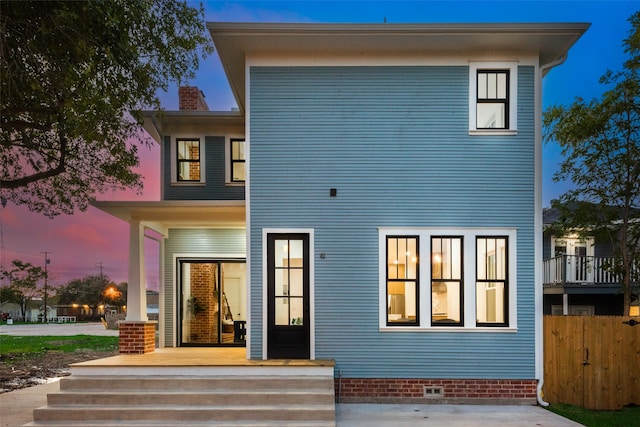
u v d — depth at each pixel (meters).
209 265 10.79
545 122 10.11
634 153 8.94
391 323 7.71
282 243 7.88
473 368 7.57
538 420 6.52
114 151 9.85
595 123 8.98
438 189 7.81
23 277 40.47
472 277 7.70
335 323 7.66
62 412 6.24
